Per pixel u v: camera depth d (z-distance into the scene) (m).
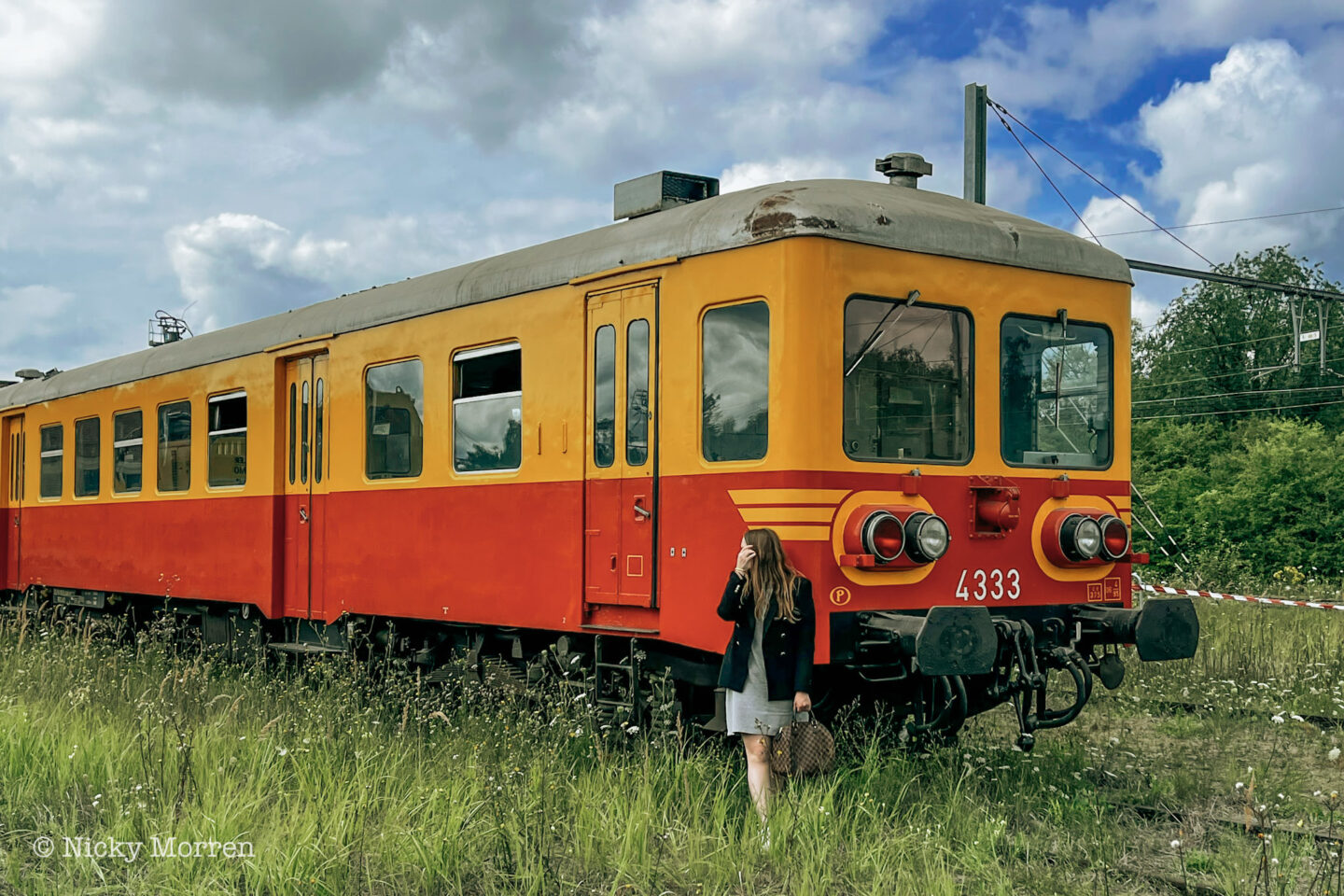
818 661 6.50
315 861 5.41
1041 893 5.35
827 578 6.56
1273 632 12.57
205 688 9.35
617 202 8.80
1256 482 22.41
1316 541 22.05
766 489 6.65
